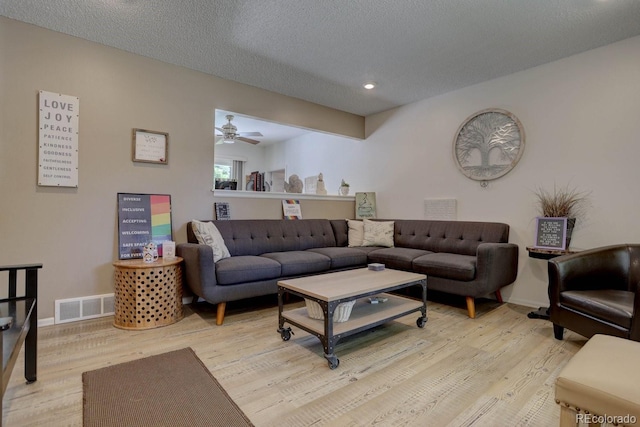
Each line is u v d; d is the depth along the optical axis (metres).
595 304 2.14
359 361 2.13
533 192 3.41
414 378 1.91
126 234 3.05
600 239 2.99
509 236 3.58
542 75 3.34
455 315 3.08
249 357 2.16
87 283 2.89
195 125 3.50
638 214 2.80
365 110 4.91
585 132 3.07
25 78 2.63
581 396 1.10
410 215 4.57
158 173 3.27
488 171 3.75
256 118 4.03
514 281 3.46
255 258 3.18
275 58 3.23
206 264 2.71
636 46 2.80
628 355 1.24
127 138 3.09
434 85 3.92
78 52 2.85
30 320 1.73
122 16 2.54
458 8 2.41
